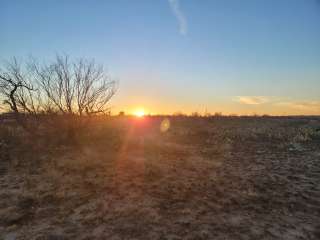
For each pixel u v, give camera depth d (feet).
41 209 22.00
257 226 20.07
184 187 27.25
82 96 47.88
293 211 22.70
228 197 25.18
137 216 21.11
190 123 94.27
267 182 29.84
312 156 43.88
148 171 31.55
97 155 38.17
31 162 34.42
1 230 18.98
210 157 42.01
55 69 56.70
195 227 19.67
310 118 120.57
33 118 48.21
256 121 102.83
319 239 18.58
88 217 20.85
